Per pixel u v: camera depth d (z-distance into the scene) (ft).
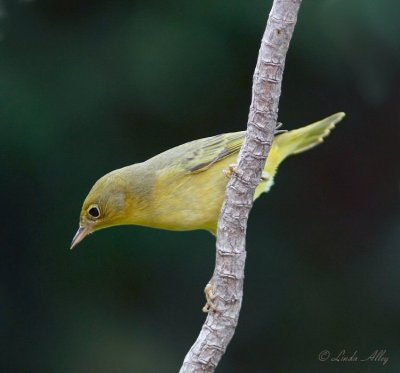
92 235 46.52
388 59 43.78
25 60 44.70
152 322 47.55
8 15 45.01
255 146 23.59
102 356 47.29
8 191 45.68
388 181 50.34
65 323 47.32
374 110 48.06
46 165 45.03
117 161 45.52
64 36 45.09
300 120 47.39
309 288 49.16
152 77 44.37
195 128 45.93
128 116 45.34
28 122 44.01
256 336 49.21
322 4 42.78
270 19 22.77
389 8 41.93
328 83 46.88
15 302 47.32
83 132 45.11
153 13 44.60
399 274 49.55
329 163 50.21
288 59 45.16
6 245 46.80
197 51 44.24
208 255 46.96
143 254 46.78
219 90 45.16
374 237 50.24
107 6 45.03
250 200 23.98
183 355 47.39
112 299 47.39
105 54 44.70
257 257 49.16
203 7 44.24
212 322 24.62
